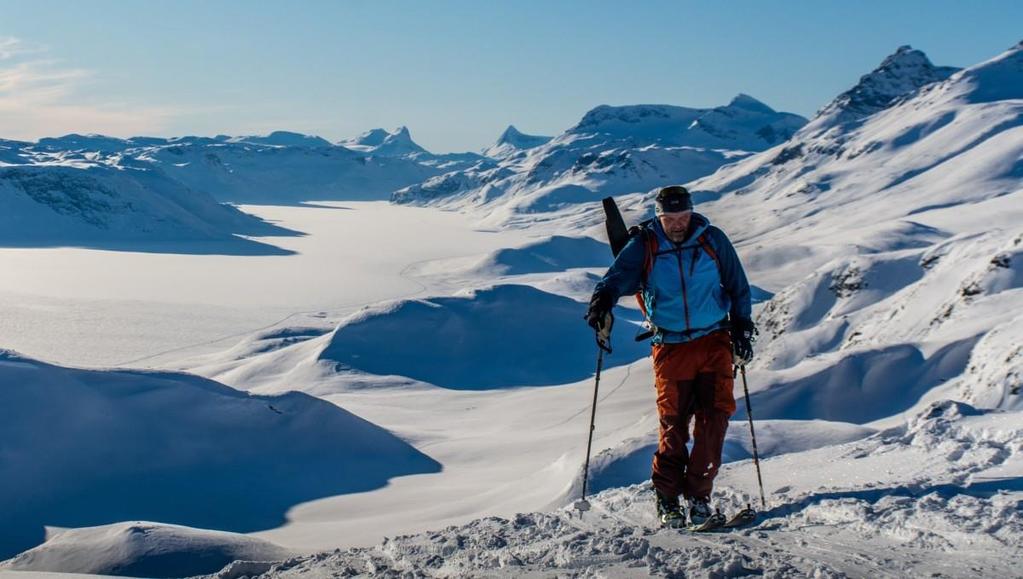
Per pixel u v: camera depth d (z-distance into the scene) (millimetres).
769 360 52188
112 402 42844
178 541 17000
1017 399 25594
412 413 66438
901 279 55125
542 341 92375
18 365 42438
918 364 34531
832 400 33688
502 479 35688
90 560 16984
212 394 46375
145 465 40062
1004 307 37625
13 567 17750
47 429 39500
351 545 24078
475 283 186000
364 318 92062
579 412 53156
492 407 65938
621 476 21016
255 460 42438
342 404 71562
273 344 106062
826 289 59719
